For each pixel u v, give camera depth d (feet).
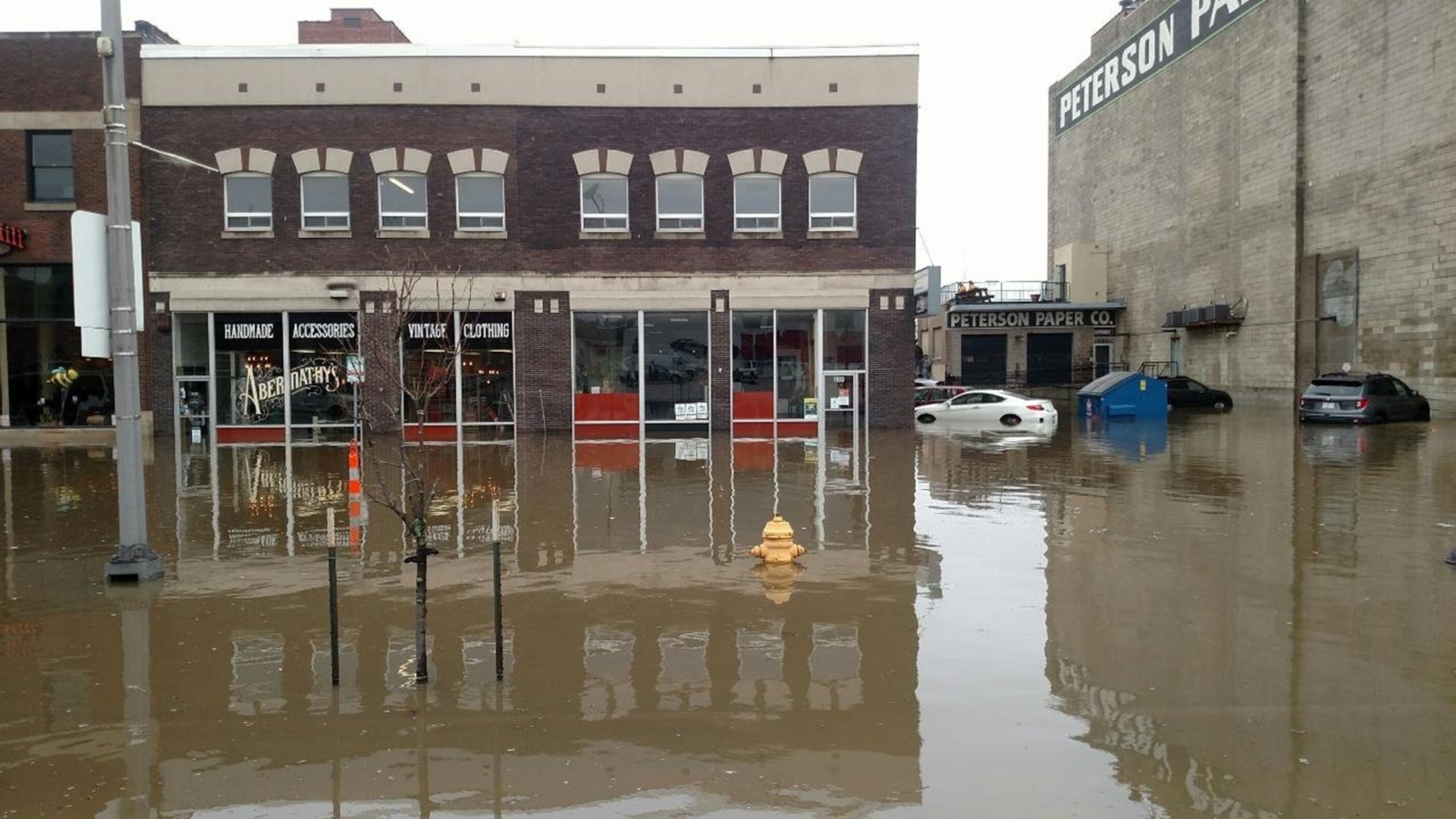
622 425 87.86
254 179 85.35
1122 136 170.81
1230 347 139.03
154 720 20.02
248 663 23.53
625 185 87.30
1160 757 17.84
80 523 43.34
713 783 16.99
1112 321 175.42
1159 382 110.42
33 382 85.92
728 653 24.02
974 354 178.91
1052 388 175.32
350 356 65.46
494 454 72.38
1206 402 128.98
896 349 88.58
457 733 19.27
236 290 84.89
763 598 29.12
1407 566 32.53
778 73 87.30
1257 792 16.43
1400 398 97.30
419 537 22.07
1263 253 130.31
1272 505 45.37
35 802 16.43
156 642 25.27
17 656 24.14
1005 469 60.23
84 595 30.12
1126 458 66.54
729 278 87.81
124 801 16.49
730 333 88.12
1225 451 70.85
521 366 86.94
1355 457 66.08
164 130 84.64
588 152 86.69
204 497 50.67
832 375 88.99
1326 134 118.42
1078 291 177.27
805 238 87.92
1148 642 24.53
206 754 18.38
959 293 186.60
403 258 85.46
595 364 88.02
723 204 87.66
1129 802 16.12
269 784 17.11
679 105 87.04
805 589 30.17
